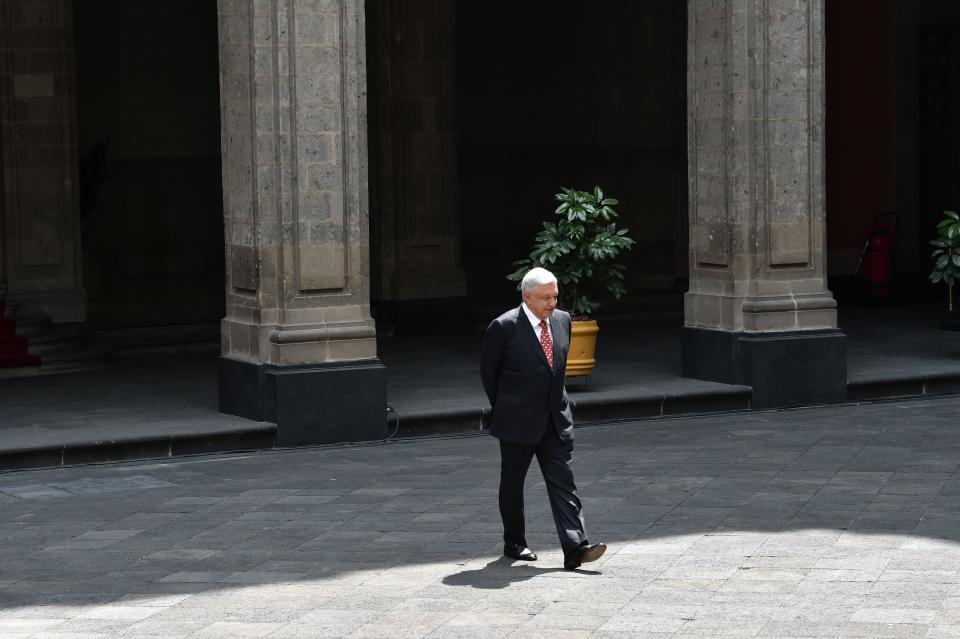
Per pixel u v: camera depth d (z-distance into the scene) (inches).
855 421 1085.1
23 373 1288.1
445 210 1567.4
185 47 1617.9
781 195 1163.3
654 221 1780.3
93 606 633.6
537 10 1806.1
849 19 1768.0
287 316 1022.4
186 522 792.3
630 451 978.1
